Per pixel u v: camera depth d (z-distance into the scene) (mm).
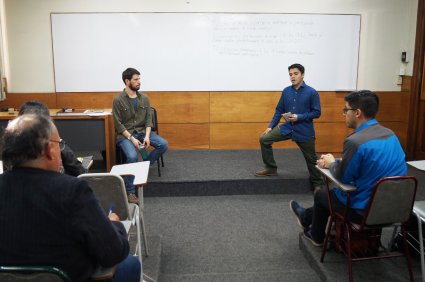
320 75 5324
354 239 2529
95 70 5148
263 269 2664
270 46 5223
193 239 3152
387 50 5355
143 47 5133
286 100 4051
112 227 1335
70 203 1241
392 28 5312
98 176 2109
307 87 3951
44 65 5121
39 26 5031
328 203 2443
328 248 2689
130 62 5156
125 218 2246
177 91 5254
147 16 5066
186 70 5219
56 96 5180
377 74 5406
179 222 3484
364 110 2285
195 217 3594
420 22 5070
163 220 3527
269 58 5250
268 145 4109
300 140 3979
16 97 5156
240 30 5168
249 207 3832
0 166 2416
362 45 5324
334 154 5504
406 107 5387
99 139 4180
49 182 1254
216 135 5395
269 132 4109
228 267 2701
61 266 1261
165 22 5094
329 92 5363
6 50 5055
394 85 5457
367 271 2424
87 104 5215
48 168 1312
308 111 3951
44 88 5172
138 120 4062
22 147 1237
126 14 5047
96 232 1272
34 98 5172
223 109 5332
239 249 2975
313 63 5293
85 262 1317
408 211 2188
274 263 2750
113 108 3979
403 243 2477
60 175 1293
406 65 5391
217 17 5117
